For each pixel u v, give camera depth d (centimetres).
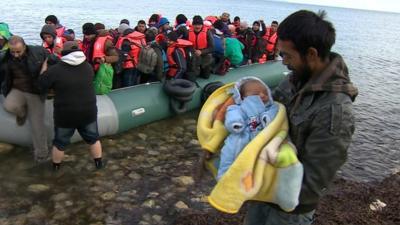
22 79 534
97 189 507
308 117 178
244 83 216
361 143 792
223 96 223
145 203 484
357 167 662
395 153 759
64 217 443
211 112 219
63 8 6147
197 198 505
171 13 7700
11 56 527
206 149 205
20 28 2916
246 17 9588
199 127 214
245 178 174
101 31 676
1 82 571
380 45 4331
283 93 208
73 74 496
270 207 216
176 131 746
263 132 181
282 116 189
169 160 616
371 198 528
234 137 197
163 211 470
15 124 568
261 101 201
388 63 2566
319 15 175
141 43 797
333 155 171
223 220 446
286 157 170
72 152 605
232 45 968
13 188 492
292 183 171
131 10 7531
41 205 462
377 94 1372
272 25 1262
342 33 5988
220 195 178
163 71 812
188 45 838
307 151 177
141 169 575
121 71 770
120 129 693
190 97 799
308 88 177
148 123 766
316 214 465
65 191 496
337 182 572
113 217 450
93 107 525
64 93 498
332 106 171
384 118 1029
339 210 482
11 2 6062
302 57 176
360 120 973
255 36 1162
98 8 7219
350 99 175
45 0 7931
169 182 543
